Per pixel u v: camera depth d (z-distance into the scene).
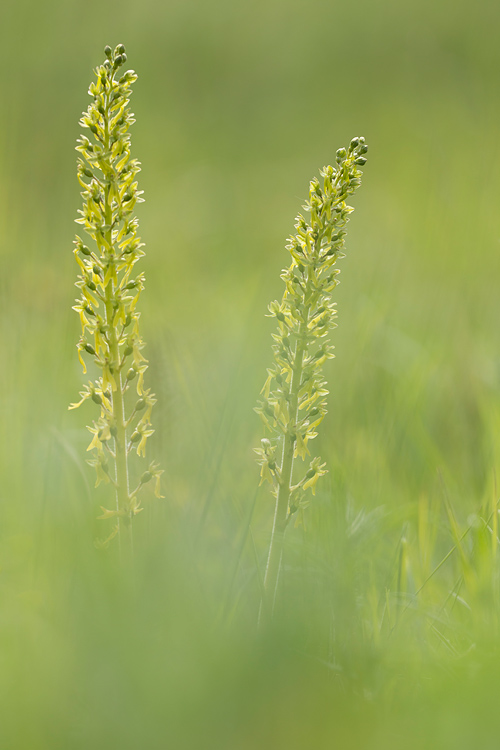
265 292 10.08
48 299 7.66
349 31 22.59
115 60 3.06
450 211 10.65
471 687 2.88
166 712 2.66
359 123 19.39
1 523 4.09
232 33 22.22
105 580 3.16
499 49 19.55
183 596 3.19
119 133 3.08
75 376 6.60
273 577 3.35
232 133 19.19
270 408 3.36
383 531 4.41
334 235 3.23
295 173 16.94
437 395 6.99
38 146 12.90
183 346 7.46
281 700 2.77
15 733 2.63
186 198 14.92
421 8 22.03
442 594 4.03
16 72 16.70
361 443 5.70
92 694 2.75
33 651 2.93
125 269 3.20
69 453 4.54
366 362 7.09
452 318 8.02
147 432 3.26
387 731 2.72
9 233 8.89
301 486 3.37
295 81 21.64
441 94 19.52
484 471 5.53
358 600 3.66
